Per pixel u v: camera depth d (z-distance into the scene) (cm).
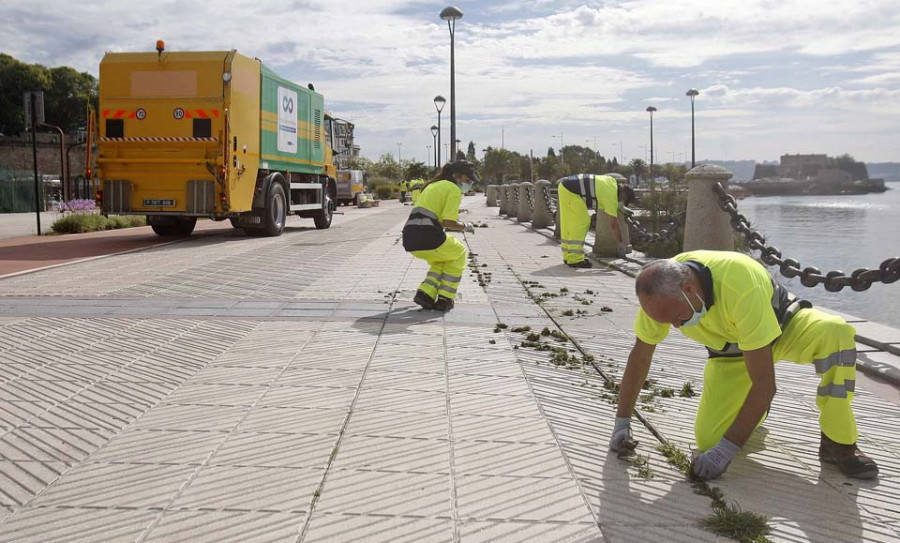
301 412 439
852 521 304
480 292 898
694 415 439
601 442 392
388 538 284
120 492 328
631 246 1330
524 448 380
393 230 2012
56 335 648
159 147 1552
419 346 609
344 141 2322
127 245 1531
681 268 328
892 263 626
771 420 436
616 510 310
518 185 2573
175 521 299
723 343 360
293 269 1109
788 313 365
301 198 1970
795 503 321
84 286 927
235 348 601
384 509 309
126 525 296
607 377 520
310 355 577
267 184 1736
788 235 1947
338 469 352
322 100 2084
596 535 287
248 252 1377
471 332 666
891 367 545
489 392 479
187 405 454
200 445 385
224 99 1527
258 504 314
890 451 389
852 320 685
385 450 377
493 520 299
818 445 394
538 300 842
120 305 793
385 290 902
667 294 322
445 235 754
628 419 379
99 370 534
